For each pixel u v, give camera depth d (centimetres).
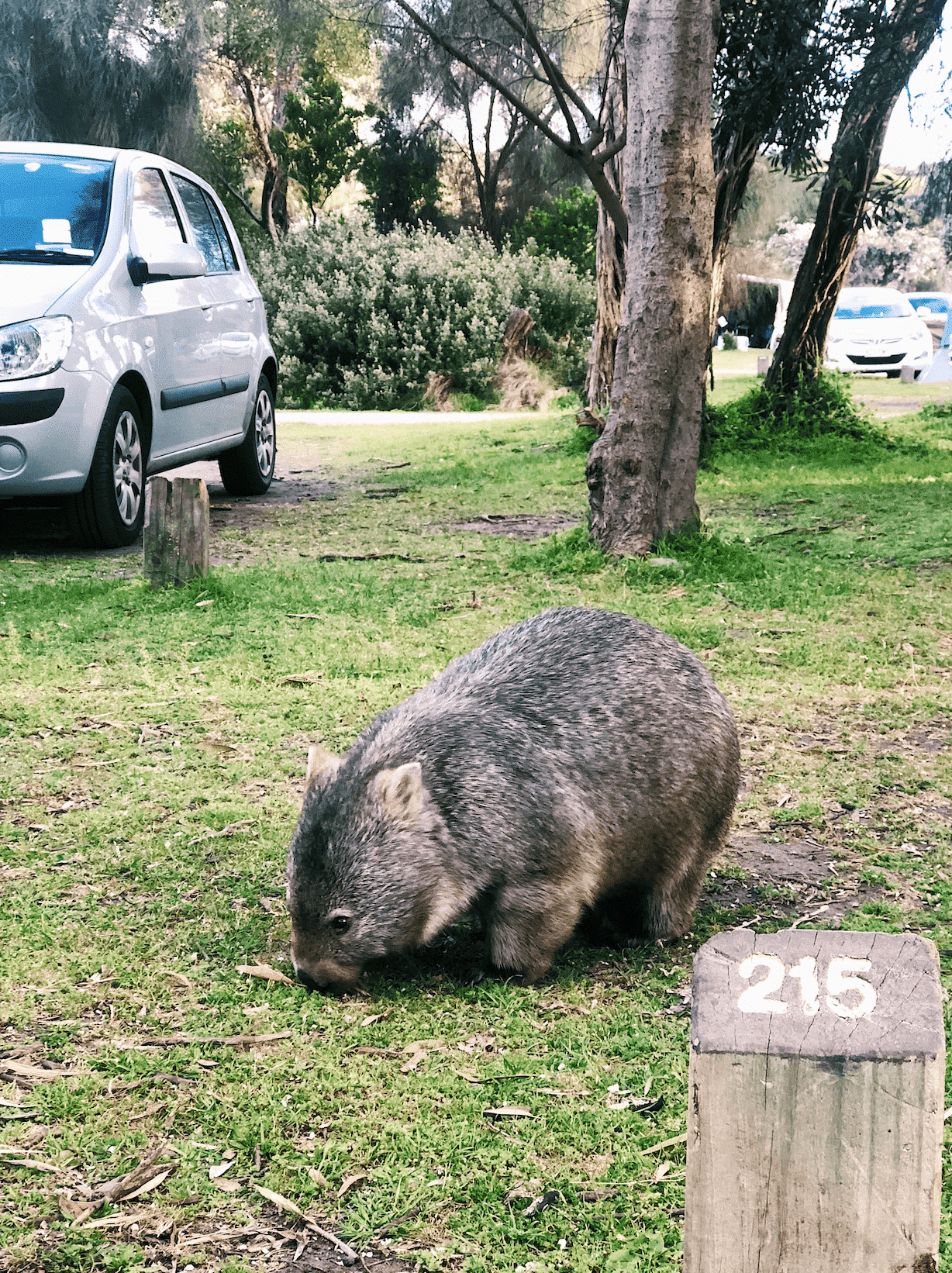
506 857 345
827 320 1587
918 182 1563
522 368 2548
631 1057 314
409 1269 243
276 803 471
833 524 1005
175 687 599
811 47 1190
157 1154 275
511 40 1416
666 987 353
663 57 796
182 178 1099
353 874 333
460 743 354
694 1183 171
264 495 1212
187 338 1001
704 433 1445
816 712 581
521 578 822
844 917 394
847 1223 168
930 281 3966
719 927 393
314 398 2516
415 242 2711
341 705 575
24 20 2900
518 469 1355
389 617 716
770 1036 165
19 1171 270
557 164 3319
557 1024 330
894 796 491
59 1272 242
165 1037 321
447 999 344
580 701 371
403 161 3775
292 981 351
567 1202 261
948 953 366
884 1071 162
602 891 374
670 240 821
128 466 912
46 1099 294
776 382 1606
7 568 832
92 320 859
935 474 1301
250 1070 307
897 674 625
